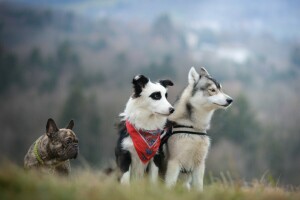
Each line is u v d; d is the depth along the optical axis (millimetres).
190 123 8547
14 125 72750
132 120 8164
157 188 5953
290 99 92938
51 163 7340
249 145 57125
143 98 8156
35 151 7367
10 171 5695
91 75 103750
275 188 7098
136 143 8031
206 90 8664
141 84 8211
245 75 116062
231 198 5980
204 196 5895
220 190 6301
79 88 69938
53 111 77250
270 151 58188
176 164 8461
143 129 8117
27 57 118312
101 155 60906
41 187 5395
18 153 66688
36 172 6445
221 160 42750
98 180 6402
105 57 130375
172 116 8680
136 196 5551
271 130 65000
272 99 93938
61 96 88812
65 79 105938
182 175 8883
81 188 5727
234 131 54906
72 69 113125
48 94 92188
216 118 32719
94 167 8805
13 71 99375
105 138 62906
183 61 119375
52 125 7340
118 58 124875
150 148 8055
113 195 5445
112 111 68375
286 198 6426
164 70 98062
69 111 64562
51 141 7281
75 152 7273
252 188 7078
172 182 8367
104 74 107375
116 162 8375
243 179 8859
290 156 62688
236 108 60531
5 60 101812
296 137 66750
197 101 8609
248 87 107688
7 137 68875
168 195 5734
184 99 8781
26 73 105562
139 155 8047
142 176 8266
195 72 8938
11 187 5340
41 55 116062
